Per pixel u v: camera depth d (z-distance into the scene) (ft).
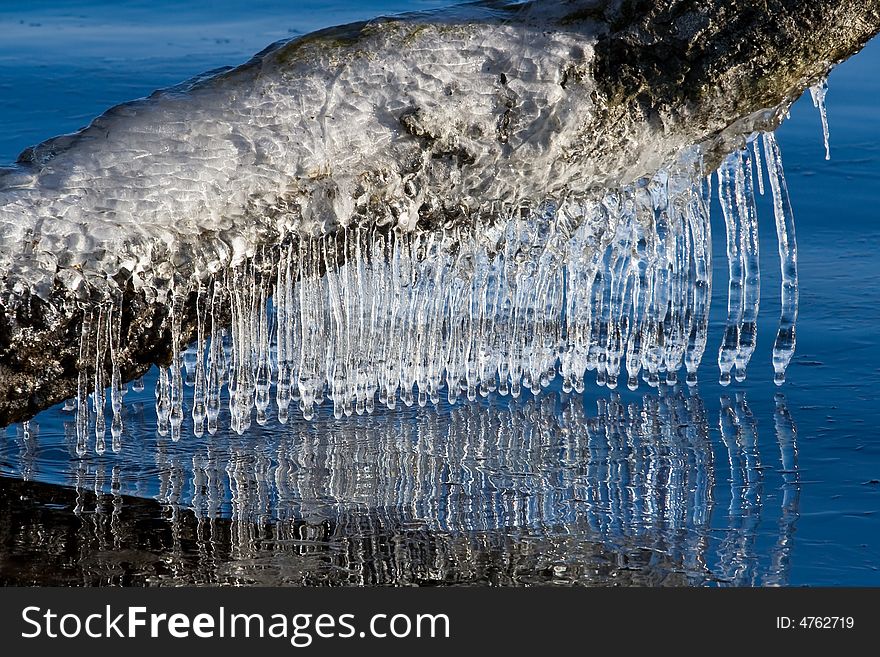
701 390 29.81
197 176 25.20
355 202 26.04
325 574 21.94
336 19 65.57
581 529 23.31
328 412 28.58
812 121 52.13
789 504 24.14
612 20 26.43
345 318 27.48
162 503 24.38
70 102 50.67
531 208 27.48
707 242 29.73
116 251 24.62
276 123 25.66
